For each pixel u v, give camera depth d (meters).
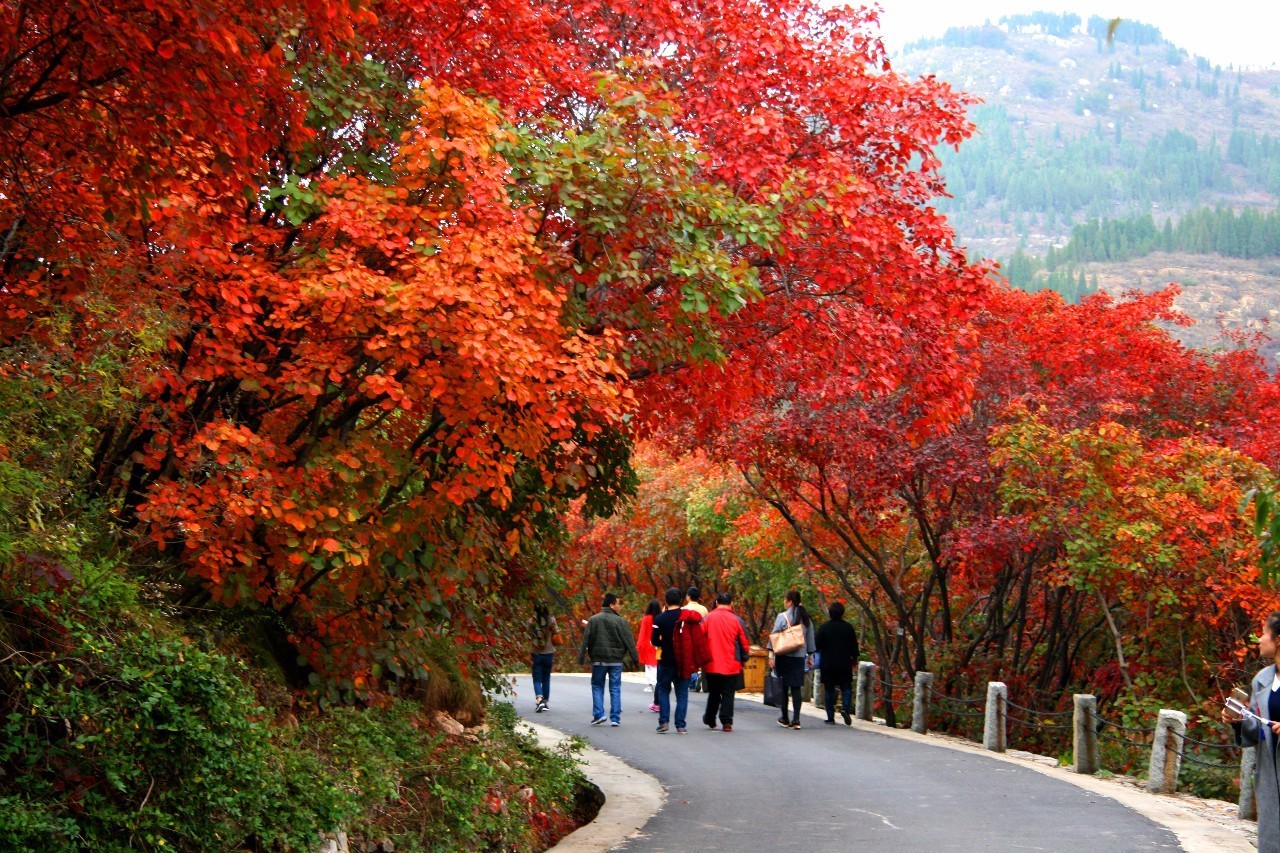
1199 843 9.66
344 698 9.17
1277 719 8.02
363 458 8.48
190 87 6.38
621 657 19.45
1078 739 14.52
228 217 8.38
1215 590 17.38
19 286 6.70
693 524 37.12
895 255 12.41
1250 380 24.48
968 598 27.33
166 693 5.57
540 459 10.29
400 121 9.76
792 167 11.77
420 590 9.26
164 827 5.47
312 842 6.41
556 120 11.59
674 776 13.70
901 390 20.88
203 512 7.32
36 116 6.55
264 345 8.80
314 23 7.01
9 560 5.51
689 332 10.47
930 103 13.06
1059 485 19.58
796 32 13.59
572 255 10.04
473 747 9.87
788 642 19.19
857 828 10.20
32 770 5.20
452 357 8.04
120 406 7.00
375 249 8.60
